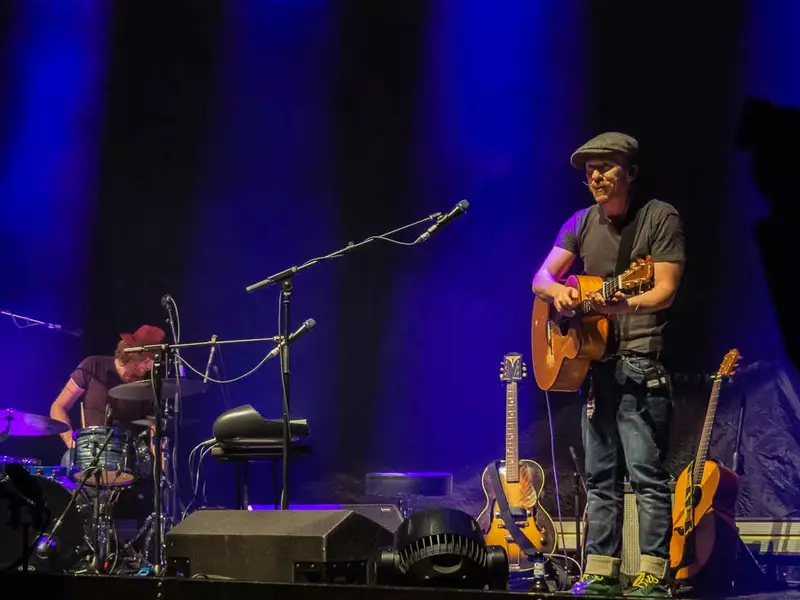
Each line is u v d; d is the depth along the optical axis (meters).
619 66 7.34
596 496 4.22
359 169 7.98
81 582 3.70
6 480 5.25
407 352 7.70
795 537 5.82
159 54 8.31
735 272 6.74
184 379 6.35
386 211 7.89
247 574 3.73
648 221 4.14
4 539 5.21
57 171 8.25
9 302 8.15
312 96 8.12
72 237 8.22
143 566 5.90
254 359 7.97
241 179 8.19
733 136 6.90
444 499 7.30
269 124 8.19
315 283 7.96
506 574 3.42
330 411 7.77
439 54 7.82
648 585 3.86
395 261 7.81
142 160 8.27
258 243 8.10
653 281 3.85
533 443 7.20
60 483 5.48
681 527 5.18
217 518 3.96
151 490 6.62
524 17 7.60
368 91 8.02
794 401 6.32
